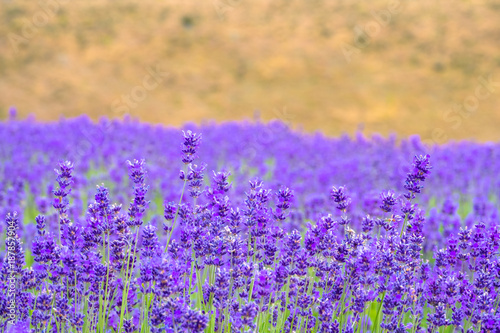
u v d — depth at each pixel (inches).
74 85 1175.0
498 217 309.0
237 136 669.9
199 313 141.9
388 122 1101.7
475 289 172.7
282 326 176.7
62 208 186.9
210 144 584.1
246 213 181.2
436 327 171.8
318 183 430.0
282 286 181.0
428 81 1226.0
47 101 1119.0
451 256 188.5
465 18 1412.4
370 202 282.0
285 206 186.1
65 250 171.2
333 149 632.4
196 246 177.5
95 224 171.6
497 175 504.1
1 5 1348.4
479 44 1326.3
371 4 1449.3
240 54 1315.2
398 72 1255.5
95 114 1101.1
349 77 1243.8
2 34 1268.5
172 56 1294.3
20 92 1128.8
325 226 175.9
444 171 456.1
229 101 1175.0
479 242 190.4
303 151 593.6
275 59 1300.4
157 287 157.5
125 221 173.6
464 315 174.6
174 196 335.3
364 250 169.9
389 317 171.5
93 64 1248.2
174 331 146.4
